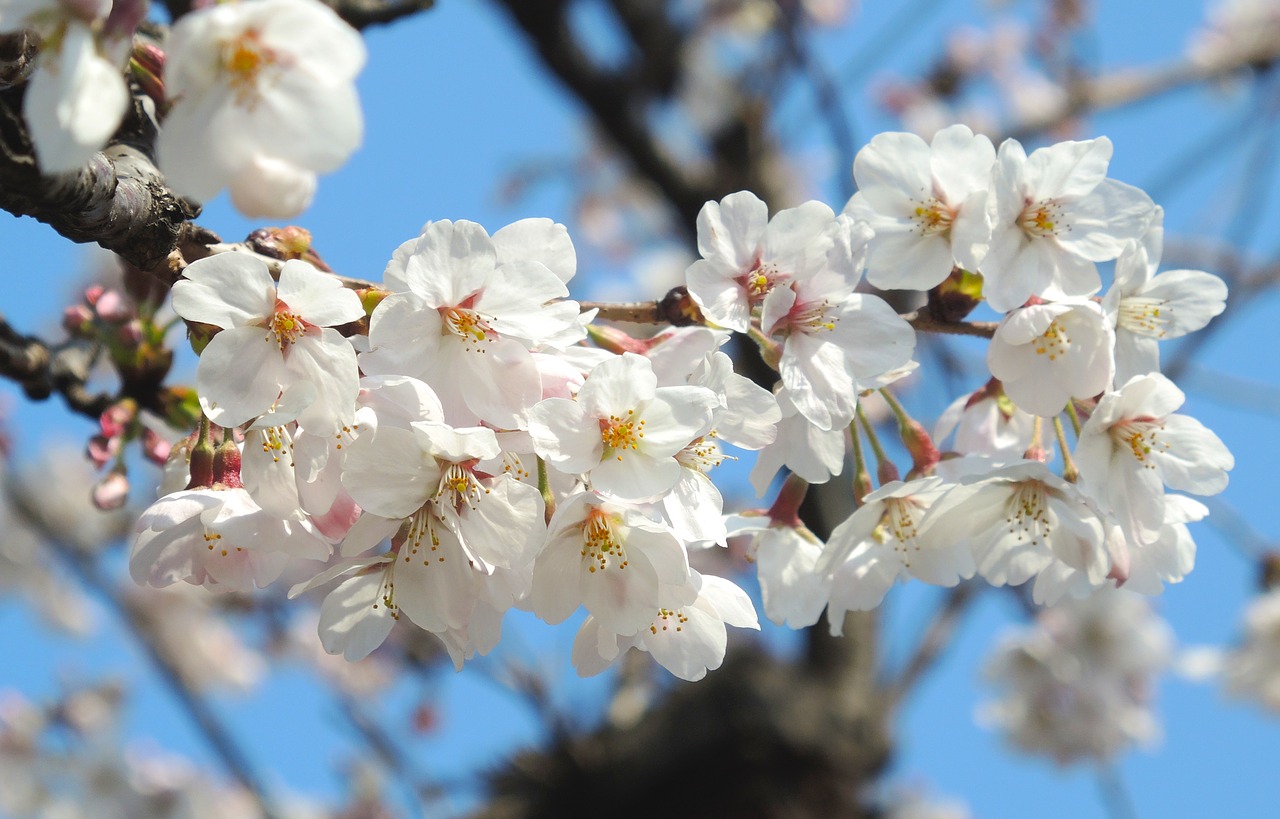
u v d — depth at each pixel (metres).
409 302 0.54
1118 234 0.58
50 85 0.49
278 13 0.50
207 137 0.50
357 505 0.55
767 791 1.15
